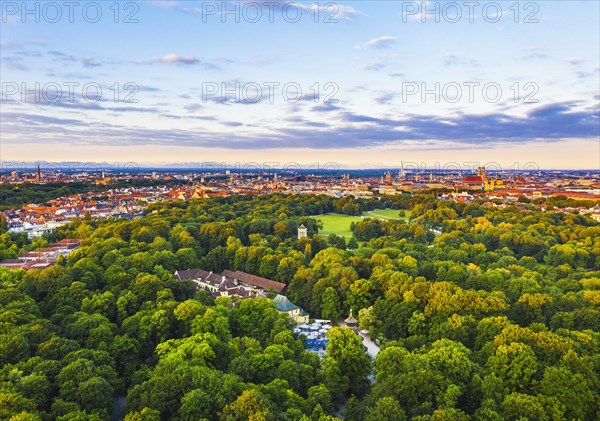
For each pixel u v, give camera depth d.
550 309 189.50
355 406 137.75
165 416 124.69
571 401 124.50
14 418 106.25
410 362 141.62
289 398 129.88
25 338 151.75
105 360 149.50
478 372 140.38
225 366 153.62
